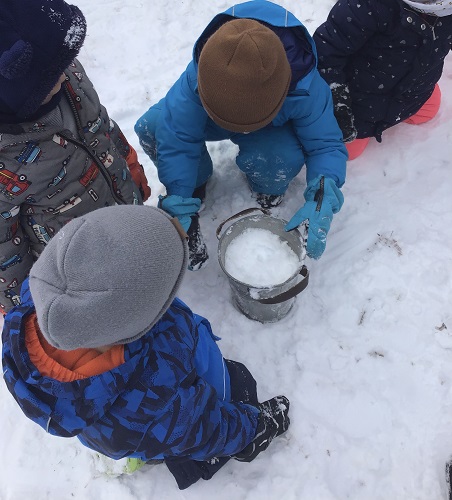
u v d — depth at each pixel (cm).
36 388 90
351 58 191
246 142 176
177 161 166
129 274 79
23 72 97
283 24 145
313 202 160
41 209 134
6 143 111
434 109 217
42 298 79
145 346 97
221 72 124
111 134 157
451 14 159
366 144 214
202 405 111
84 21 106
